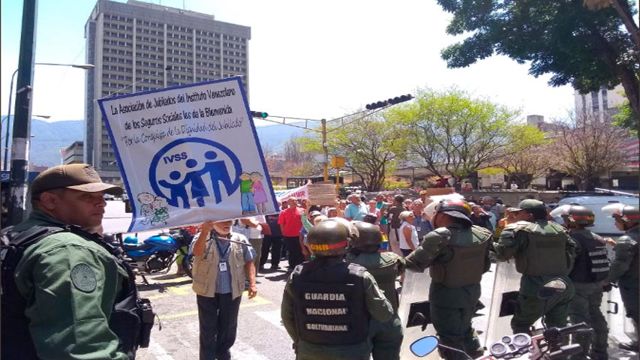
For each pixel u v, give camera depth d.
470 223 4.21
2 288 1.66
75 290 1.61
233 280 4.75
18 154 8.59
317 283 2.86
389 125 37.19
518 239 4.40
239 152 3.65
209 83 3.67
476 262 4.16
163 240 10.44
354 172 41.22
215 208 3.58
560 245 4.38
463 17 13.19
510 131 33.91
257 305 7.92
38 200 2.00
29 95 8.87
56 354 1.51
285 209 11.66
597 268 4.74
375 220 8.55
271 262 12.05
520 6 12.26
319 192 12.72
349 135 38.72
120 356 1.65
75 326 1.56
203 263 4.69
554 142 32.06
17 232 1.83
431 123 34.91
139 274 10.12
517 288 5.09
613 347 5.57
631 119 19.88
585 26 10.92
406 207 12.00
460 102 33.59
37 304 1.57
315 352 2.87
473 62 13.57
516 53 12.52
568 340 3.23
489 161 35.31
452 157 35.09
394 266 3.76
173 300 8.52
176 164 3.61
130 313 1.94
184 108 3.65
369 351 2.89
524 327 4.47
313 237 2.90
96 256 1.75
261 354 5.59
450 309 4.12
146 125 3.61
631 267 4.92
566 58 12.05
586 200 8.99
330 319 2.83
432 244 3.94
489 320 5.05
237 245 4.87
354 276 2.83
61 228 1.83
